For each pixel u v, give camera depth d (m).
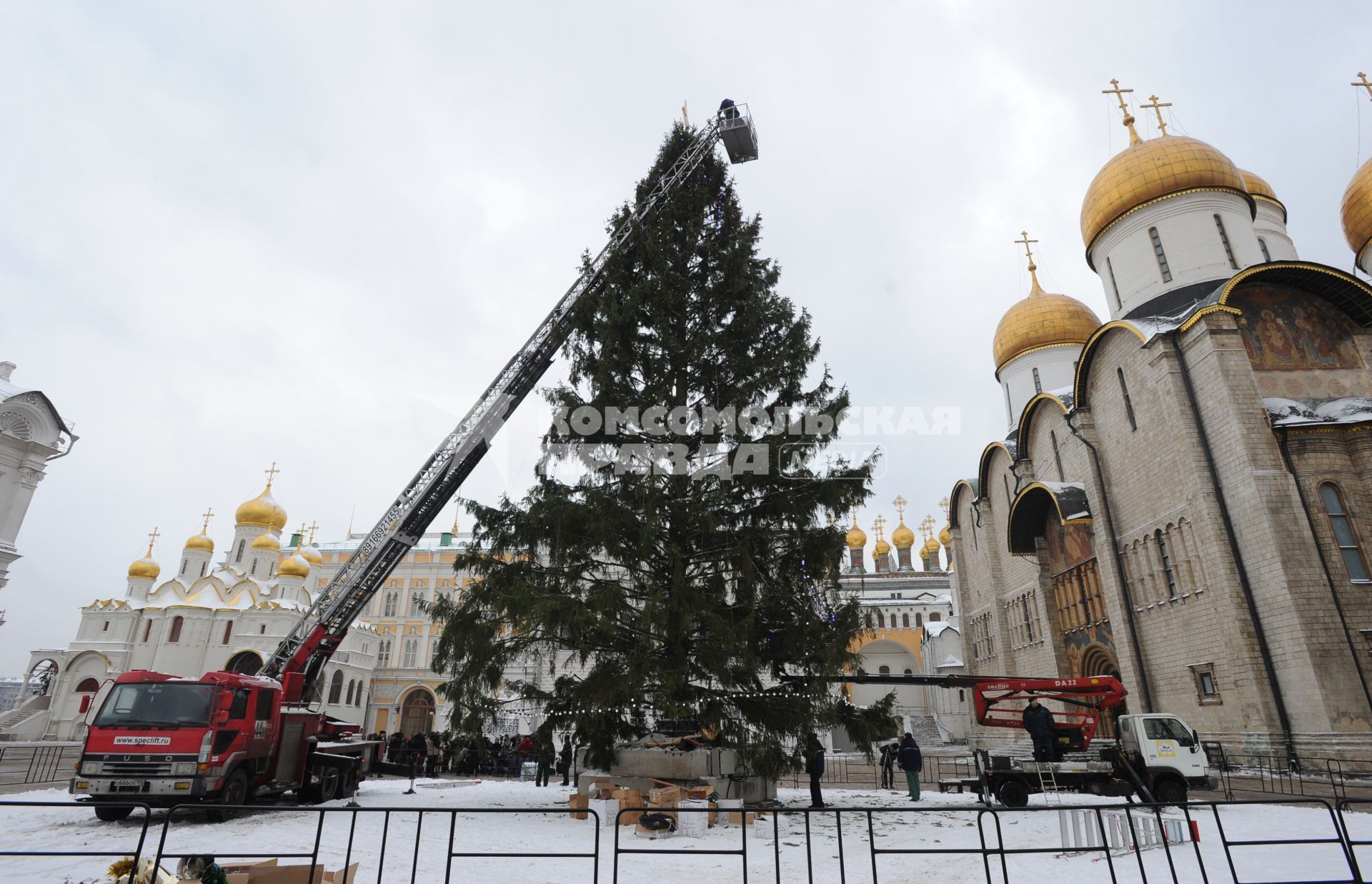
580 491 15.98
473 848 11.73
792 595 15.32
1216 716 24.14
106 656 54.22
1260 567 22.94
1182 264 33.28
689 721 16.73
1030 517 35.28
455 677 15.27
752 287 17.81
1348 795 17.70
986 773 17.25
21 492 32.47
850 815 15.64
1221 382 24.61
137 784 13.58
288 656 18.91
